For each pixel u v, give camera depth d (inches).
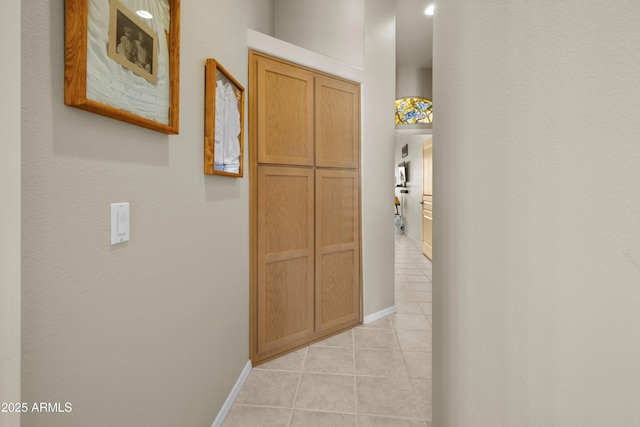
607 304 16.8
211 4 58.3
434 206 47.4
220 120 61.2
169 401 45.0
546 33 21.9
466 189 35.4
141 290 38.8
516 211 25.7
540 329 22.7
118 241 34.5
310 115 92.6
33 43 24.9
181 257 48.2
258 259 82.4
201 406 54.8
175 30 43.3
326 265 98.3
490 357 30.1
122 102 33.8
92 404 31.4
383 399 70.0
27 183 24.6
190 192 50.8
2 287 22.9
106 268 33.0
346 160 102.2
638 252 14.9
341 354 89.3
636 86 15.1
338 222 101.0
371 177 110.3
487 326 30.7
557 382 20.9
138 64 36.4
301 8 110.0
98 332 32.1
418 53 186.2
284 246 88.1
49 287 26.7
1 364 23.0
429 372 80.6
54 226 27.0
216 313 61.1
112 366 34.0
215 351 60.6
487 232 30.6
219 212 62.3
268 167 84.2
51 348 26.9
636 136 15.1
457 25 37.4
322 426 62.0
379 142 112.7
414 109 207.2
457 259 38.2
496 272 29.0
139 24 36.6
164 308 43.8
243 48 75.9
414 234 304.0
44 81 25.8
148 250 40.2
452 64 39.0
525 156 24.5
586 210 18.4
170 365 45.3
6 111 22.7
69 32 27.2
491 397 29.9
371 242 111.3
